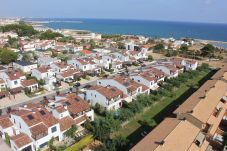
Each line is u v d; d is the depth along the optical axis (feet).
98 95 216.95
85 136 170.30
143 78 266.36
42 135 158.20
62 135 171.63
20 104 239.09
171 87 272.31
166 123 160.97
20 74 284.20
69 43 587.27
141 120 203.00
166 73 312.50
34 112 169.17
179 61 380.17
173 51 529.86
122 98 227.40
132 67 393.50
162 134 143.13
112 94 218.38
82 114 191.72
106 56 397.60
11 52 387.75
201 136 148.25
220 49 608.60
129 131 184.65
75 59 362.33
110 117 186.09
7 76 272.51
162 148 127.85
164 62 372.58
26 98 254.47
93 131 172.45
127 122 198.08
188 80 322.55
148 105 229.45
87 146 164.45
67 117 180.34
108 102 212.43
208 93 211.20
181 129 148.87
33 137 155.33
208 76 345.31
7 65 380.99
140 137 176.35
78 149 159.12
